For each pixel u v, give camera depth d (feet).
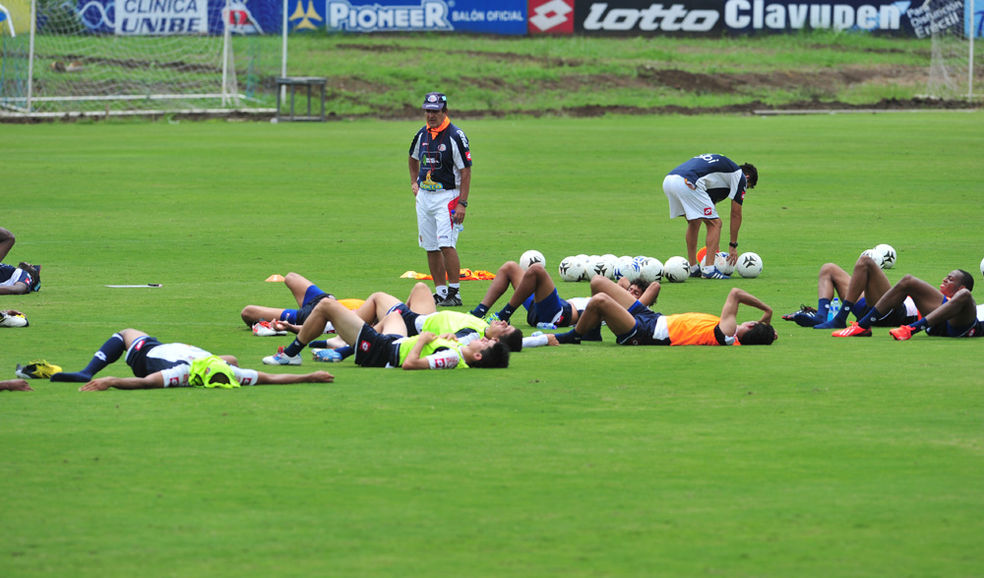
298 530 66.33
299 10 627.87
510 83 576.20
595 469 78.07
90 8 560.20
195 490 73.20
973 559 62.28
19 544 63.98
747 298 124.36
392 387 103.09
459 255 193.06
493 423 90.17
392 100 552.41
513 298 134.51
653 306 149.48
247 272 176.24
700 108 542.57
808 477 76.28
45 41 550.77
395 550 63.46
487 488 73.97
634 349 122.52
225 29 542.57
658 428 88.74
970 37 570.05
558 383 104.99
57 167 324.39
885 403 96.68
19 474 76.18
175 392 100.63
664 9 651.25
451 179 153.79
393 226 230.07
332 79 570.87
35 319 136.98
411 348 111.86
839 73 613.93
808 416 92.38
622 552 63.26
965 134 421.18
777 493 73.10
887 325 134.31
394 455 81.25
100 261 185.88
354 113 530.68
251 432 86.94
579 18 650.84
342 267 181.57
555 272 178.70
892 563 61.77
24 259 187.01
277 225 230.27
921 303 128.77
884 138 407.44
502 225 229.45
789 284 168.04
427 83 570.05
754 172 175.22
